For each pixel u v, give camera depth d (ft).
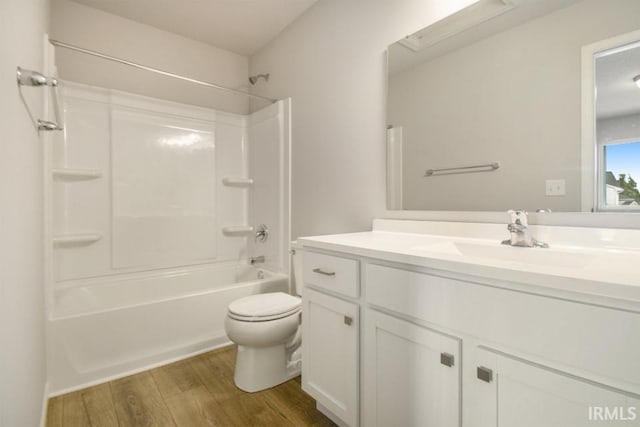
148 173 7.93
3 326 2.35
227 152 9.24
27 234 3.55
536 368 2.25
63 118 6.91
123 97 7.56
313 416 4.54
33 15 4.12
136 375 5.58
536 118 3.80
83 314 5.29
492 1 4.18
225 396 5.00
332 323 4.04
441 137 4.71
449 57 4.60
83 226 7.12
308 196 7.20
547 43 3.71
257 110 9.30
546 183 3.75
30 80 3.11
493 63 4.16
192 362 6.07
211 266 8.92
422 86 4.92
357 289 3.67
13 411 2.66
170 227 8.26
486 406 2.54
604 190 3.35
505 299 2.40
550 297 2.18
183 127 8.46
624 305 1.88
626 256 2.89
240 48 9.17
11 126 2.70
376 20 5.60
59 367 5.07
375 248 3.47
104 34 7.52
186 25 8.04
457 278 2.72
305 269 4.51
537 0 3.80
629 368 1.86
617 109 3.26
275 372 5.33
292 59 7.75
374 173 5.67
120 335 5.60
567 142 3.58
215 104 9.21
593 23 3.40
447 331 2.81
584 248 3.37
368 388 3.57
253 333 4.95
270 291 7.41
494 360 2.47
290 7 7.18
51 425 4.30
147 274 7.91
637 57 3.14
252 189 9.28
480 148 4.30
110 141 7.43
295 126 7.62
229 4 7.16
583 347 2.03
